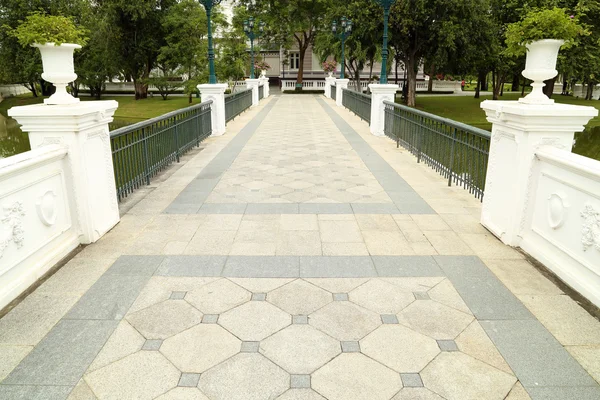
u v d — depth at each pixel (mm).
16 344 2641
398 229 4570
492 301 3135
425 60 28156
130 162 5859
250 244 4164
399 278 3488
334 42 28375
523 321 2885
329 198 5715
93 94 37375
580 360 2496
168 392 2254
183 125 8641
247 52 29641
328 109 19391
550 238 3619
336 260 3818
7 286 3104
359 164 7855
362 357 2529
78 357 2525
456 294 3236
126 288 3316
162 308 3045
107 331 2773
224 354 2555
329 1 31984
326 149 9391
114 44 30391
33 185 3395
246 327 2822
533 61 3818
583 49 19906
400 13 22922
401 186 6336
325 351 2582
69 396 2225
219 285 3371
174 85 32469
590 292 3084
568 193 3359
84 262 3754
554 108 3566
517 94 39406
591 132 21266
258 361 2494
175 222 4773
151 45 31141
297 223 4750
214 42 28781
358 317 2936
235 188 6191
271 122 14328
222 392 2254
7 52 28031
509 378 2359
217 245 4141
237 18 29547
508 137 4090
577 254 3266
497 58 24938
